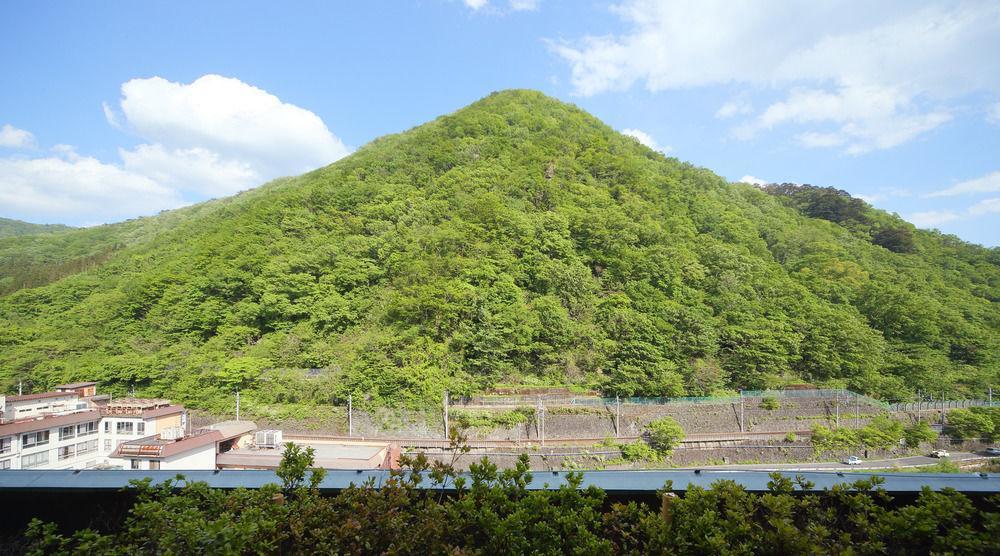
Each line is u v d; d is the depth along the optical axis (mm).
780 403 52188
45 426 36812
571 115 120625
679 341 53562
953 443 53250
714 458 45469
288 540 6066
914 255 102625
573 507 6395
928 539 5984
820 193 129000
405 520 6109
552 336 51844
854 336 60344
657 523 6047
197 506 6270
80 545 5395
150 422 40344
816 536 5867
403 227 65438
